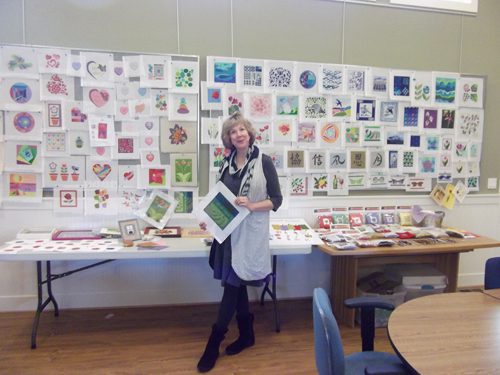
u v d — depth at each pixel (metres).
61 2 2.46
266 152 2.76
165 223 2.63
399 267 2.83
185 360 2.09
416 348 1.10
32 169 2.51
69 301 2.70
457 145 3.08
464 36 3.04
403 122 2.96
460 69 3.05
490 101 3.13
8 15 2.41
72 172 2.55
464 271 3.27
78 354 2.13
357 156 2.91
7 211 2.52
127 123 2.58
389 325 1.25
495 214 3.22
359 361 1.41
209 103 2.65
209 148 2.69
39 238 2.39
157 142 2.62
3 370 1.97
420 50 2.97
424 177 3.04
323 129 2.83
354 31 2.85
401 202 3.02
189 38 2.62
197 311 2.72
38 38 2.45
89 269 2.70
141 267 2.75
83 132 2.54
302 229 2.62
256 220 1.98
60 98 2.49
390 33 2.91
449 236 2.68
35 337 2.20
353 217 2.91
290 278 2.96
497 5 3.07
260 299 2.93
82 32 2.50
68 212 2.57
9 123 2.46
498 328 1.23
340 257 2.69
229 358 2.12
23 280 2.63
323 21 2.79
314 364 2.07
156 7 2.56
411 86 2.95
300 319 2.63
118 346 2.23
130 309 2.73
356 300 1.48
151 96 2.58
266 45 2.73
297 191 2.84
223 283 2.00
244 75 2.68
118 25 2.53
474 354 1.08
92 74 2.51
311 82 2.79
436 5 2.96
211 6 2.63
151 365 2.04
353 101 2.86
